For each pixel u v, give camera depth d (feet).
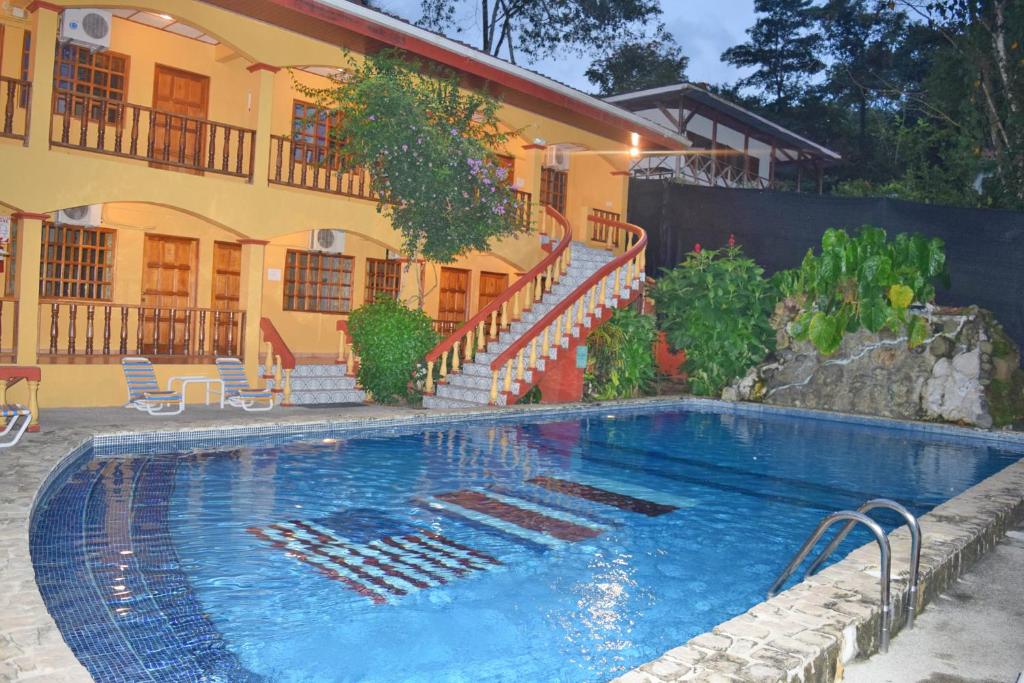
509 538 25.18
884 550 15.78
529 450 39.91
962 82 83.92
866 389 60.90
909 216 62.95
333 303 61.31
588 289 56.08
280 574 20.67
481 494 30.50
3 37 44.24
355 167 55.06
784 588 21.76
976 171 79.66
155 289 52.06
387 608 19.02
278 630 17.35
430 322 53.31
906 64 150.20
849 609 15.51
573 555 23.90
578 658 16.81
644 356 61.26
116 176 42.04
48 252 47.60
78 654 15.56
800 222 67.10
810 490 34.63
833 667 14.15
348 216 51.49
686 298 64.75
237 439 36.91
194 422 36.60
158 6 42.11
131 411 41.55
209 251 54.13
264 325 48.55
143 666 15.24
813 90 161.48
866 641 15.33
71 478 28.12
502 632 18.01
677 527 27.66
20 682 11.77
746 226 69.36
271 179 51.60
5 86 44.34
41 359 41.63
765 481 36.06
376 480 31.48
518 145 67.67
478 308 70.64
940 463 42.86
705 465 39.19
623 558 23.90
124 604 18.10
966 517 23.72
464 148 51.01
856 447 47.32
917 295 60.39
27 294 39.65
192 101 51.85
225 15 45.14
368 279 63.26
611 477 35.06
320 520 25.59
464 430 44.34
